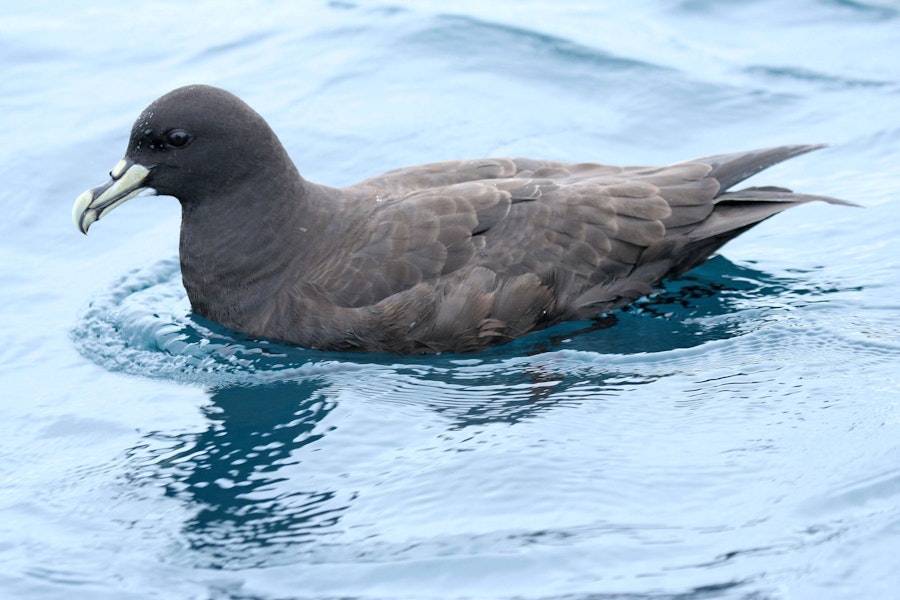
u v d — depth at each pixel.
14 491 10.66
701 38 19.11
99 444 11.36
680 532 9.41
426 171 13.69
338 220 12.92
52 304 14.11
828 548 9.06
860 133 16.70
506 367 12.29
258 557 9.52
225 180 12.92
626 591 8.80
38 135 17.23
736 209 13.20
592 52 18.70
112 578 9.40
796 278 13.64
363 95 18.06
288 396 11.95
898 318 12.57
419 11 19.91
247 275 12.97
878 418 10.68
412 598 8.91
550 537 9.45
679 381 11.72
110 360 12.92
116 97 18.11
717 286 13.54
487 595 8.90
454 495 10.08
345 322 12.45
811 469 10.04
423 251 12.40
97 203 12.86
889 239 14.27
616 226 12.82
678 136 16.98
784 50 18.59
